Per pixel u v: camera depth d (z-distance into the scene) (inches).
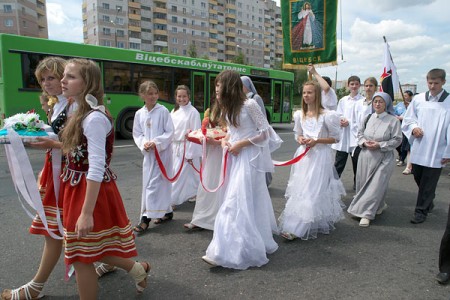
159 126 155.6
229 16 3373.5
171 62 463.2
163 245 135.9
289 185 149.3
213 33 3253.0
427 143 162.1
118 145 390.0
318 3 192.5
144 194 152.8
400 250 132.6
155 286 104.9
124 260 93.0
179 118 183.8
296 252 130.0
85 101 78.9
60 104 92.7
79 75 78.2
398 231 152.5
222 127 136.8
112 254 85.8
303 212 138.4
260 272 114.0
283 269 116.2
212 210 145.1
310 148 146.3
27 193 83.0
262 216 124.3
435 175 161.8
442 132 158.6
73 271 111.7
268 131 121.2
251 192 119.4
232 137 124.5
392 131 158.6
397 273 114.3
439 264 111.2
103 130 78.3
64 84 78.6
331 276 111.7
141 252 129.3
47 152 94.8
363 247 135.1
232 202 116.8
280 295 100.1
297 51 203.0
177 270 115.2
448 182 249.1
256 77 583.5
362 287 105.0
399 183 243.3
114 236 85.9
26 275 110.7
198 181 190.5
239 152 121.6
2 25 2273.6
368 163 163.5
